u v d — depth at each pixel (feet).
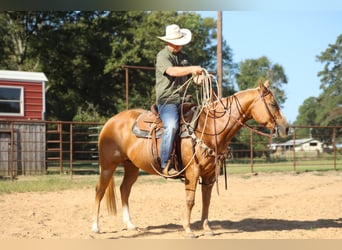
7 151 67.87
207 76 25.46
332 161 125.80
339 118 208.74
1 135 70.74
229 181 60.44
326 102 220.23
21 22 119.75
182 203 40.16
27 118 75.61
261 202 40.60
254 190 50.42
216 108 25.22
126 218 28.35
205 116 25.07
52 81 122.83
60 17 116.88
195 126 24.84
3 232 27.32
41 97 77.41
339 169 80.59
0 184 53.01
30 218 32.40
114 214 28.60
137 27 141.79
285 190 50.31
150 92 134.92
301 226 29.07
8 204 39.27
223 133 24.90
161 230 28.04
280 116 24.53
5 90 74.64
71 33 117.80
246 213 34.78
